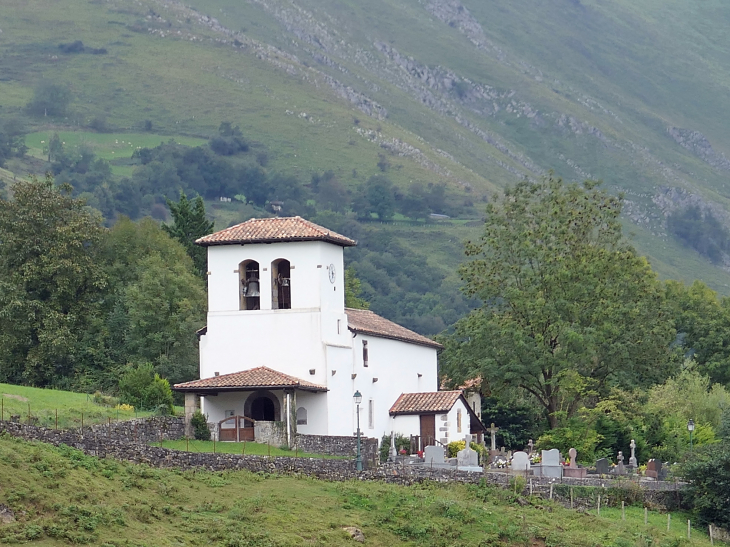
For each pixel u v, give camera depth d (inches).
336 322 3208.7
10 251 3907.5
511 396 3978.8
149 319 3949.3
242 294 3201.3
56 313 3836.1
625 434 3619.6
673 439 3688.5
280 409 3024.1
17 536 1713.8
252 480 2369.6
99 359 3905.0
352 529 2170.3
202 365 3191.4
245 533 2011.6
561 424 3727.9
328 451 2891.2
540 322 3897.6
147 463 2269.9
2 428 2096.5
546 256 3998.5
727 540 2802.7
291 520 2148.1
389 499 2415.1
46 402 2792.8
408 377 3695.9
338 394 3169.3
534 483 2802.7
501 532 2351.1
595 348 3804.1
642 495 2906.0
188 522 2015.3
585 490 2834.6
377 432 3400.6
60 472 1978.3
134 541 1843.0
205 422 2957.7
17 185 4015.8
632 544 2443.4
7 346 3799.2
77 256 3981.3
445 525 2324.1
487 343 3951.8
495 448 3654.0
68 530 1791.3
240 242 3171.8
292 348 3137.3
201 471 2341.3
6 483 1857.8
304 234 3154.5
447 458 3009.4
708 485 2913.4
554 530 2445.9
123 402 3110.2
